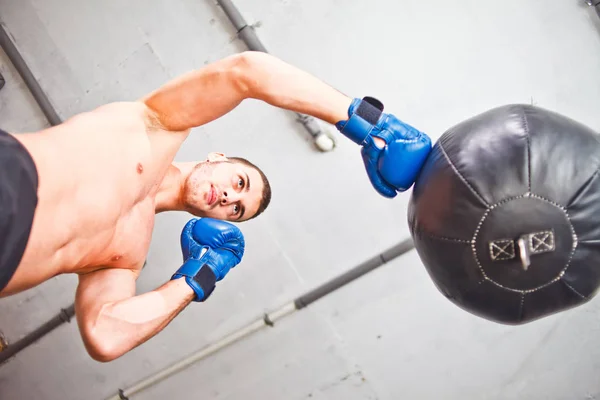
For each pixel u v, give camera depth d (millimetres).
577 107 2459
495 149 1095
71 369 2930
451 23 2506
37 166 1027
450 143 1180
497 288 1107
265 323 2750
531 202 1050
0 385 2980
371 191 2654
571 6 2410
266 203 2289
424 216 1167
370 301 2713
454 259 1124
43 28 2709
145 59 2676
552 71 2457
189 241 1562
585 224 1055
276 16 2586
